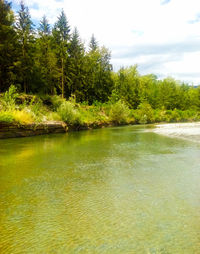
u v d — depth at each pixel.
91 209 4.65
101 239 3.51
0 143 15.55
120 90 61.62
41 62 38.66
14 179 6.94
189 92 85.44
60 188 6.05
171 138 17.72
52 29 48.62
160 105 72.31
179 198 5.15
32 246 3.34
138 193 5.55
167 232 3.67
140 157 10.18
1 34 28.73
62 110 27.91
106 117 40.41
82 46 50.28
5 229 3.88
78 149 12.74
